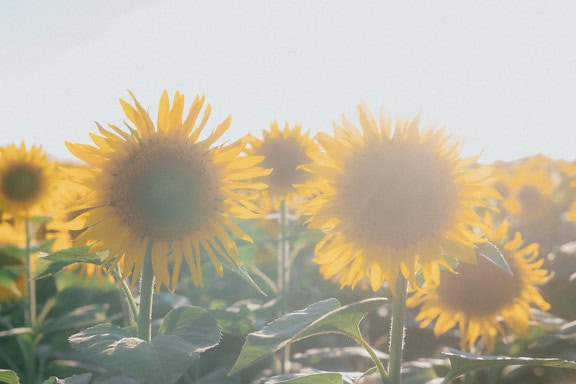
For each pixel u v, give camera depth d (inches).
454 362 126.0
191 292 331.9
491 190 136.5
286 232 303.7
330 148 139.6
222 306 287.0
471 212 136.4
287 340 115.7
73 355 281.0
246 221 296.2
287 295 276.5
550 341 231.3
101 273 259.0
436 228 135.9
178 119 145.6
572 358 244.5
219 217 148.8
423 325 225.8
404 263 134.7
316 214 140.4
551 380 253.1
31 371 256.8
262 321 233.9
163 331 129.6
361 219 137.5
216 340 122.2
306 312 127.7
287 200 285.9
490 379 240.7
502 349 241.9
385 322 324.8
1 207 273.6
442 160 137.4
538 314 230.5
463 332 224.2
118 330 124.7
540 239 409.4
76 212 237.0
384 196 136.0
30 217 276.2
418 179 135.7
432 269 137.9
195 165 145.9
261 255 357.4
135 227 144.9
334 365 240.1
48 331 260.4
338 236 140.1
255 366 268.2
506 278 219.5
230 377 233.8
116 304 308.8
